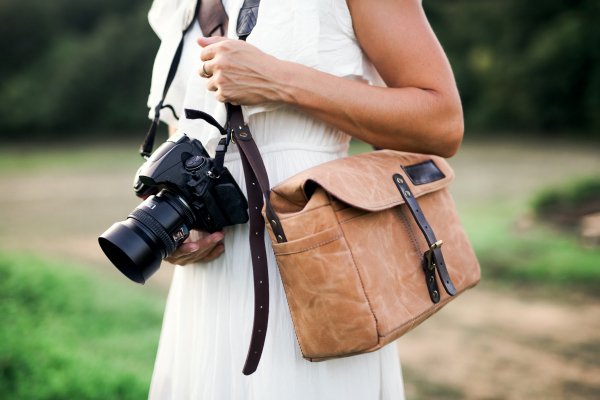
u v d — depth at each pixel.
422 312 0.88
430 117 0.89
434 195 1.03
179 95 1.08
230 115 0.88
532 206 7.85
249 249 0.96
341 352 0.83
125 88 28.52
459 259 1.00
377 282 0.83
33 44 30.19
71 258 5.97
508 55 24.64
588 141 20.20
